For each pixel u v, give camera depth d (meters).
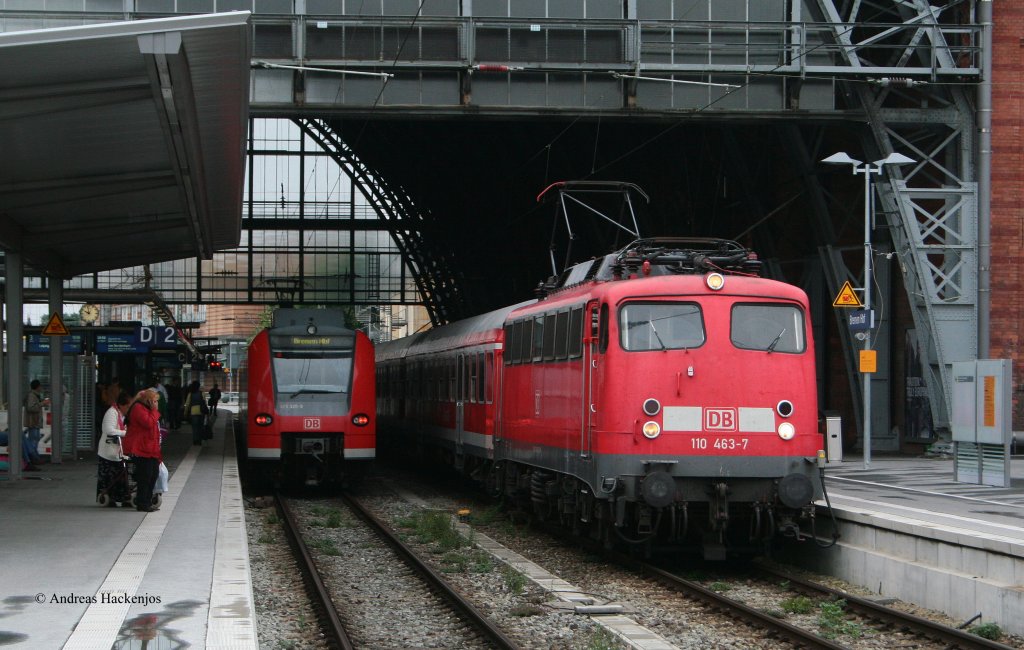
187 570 11.16
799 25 27.81
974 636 9.91
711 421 14.09
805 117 28.31
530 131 40.00
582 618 11.43
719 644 10.36
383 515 21.67
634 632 10.65
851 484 21.06
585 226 43.25
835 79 28.08
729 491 14.06
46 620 8.73
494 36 27.53
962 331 28.84
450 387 27.05
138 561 11.72
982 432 20.88
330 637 10.12
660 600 12.69
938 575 11.97
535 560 15.85
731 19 28.12
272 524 19.47
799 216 35.00
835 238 31.59
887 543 13.38
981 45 28.55
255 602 11.97
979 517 14.59
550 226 46.84
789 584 13.44
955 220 29.12
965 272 28.81
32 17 26.58
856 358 32.69
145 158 16.88
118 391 17.38
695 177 37.19
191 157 15.98
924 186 31.36
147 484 16.48
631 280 14.59
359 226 61.81
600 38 27.67
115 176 17.69
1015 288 29.17
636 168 39.72
